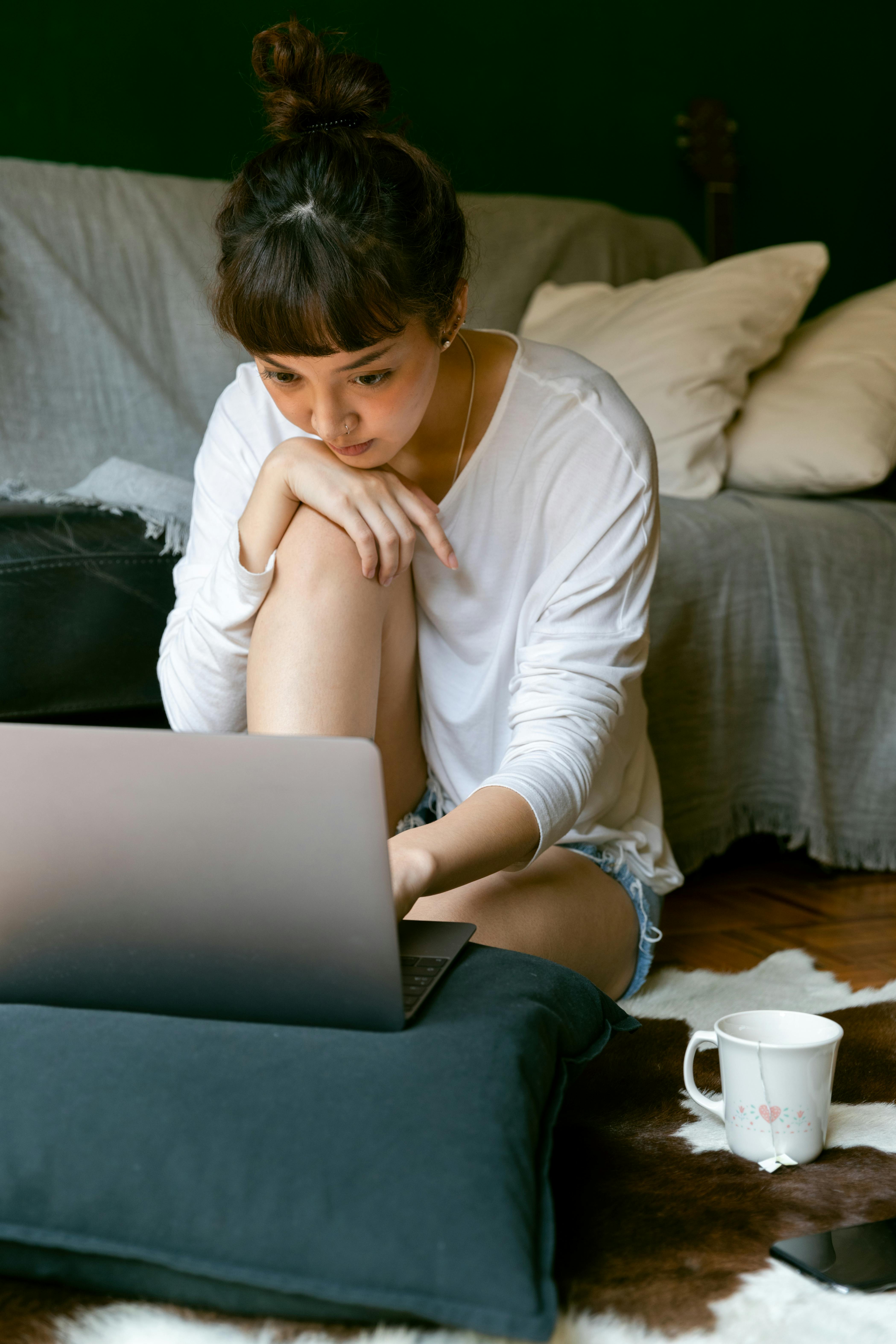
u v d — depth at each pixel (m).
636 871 1.25
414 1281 0.63
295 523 1.02
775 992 1.31
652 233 2.88
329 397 0.94
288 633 0.98
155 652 1.61
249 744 0.70
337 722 0.97
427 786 1.29
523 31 3.31
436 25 3.19
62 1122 0.70
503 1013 0.78
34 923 0.78
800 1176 0.85
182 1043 0.74
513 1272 0.62
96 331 2.10
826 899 1.80
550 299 2.56
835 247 3.86
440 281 0.94
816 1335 0.66
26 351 2.05
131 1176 0.68
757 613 1.89
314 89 0.96
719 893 1.83
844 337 2.28
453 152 3.25
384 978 0.73
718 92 3.63
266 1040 0.74
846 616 1.95
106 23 2.79
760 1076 0.86
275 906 0.73
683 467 2.09
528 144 3.35
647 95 3.51
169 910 0.75
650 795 1.34
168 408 2.13
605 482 1.15
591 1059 0.85
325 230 0.87
